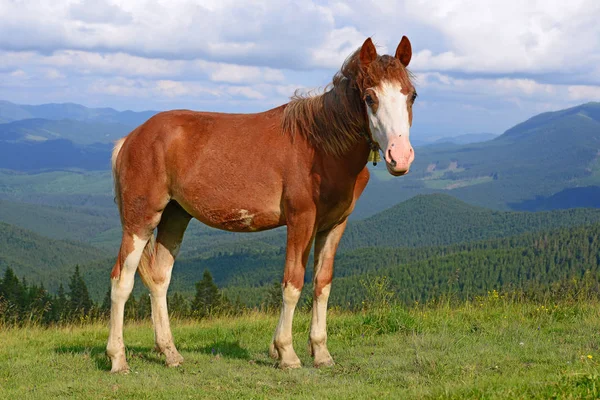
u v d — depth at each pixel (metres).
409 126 5.54
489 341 7.18
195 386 5.74
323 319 6.49
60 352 7.79
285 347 6.26
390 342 7.42
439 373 5.69
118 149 6.82
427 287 112.38
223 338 8.59
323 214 6.06
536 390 4.35
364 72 5.64
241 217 6.27
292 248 6.07
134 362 6.74
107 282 168.88
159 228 6.95
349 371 6.05
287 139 6.09
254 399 5.09
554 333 7.60
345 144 5.89
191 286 185.50
